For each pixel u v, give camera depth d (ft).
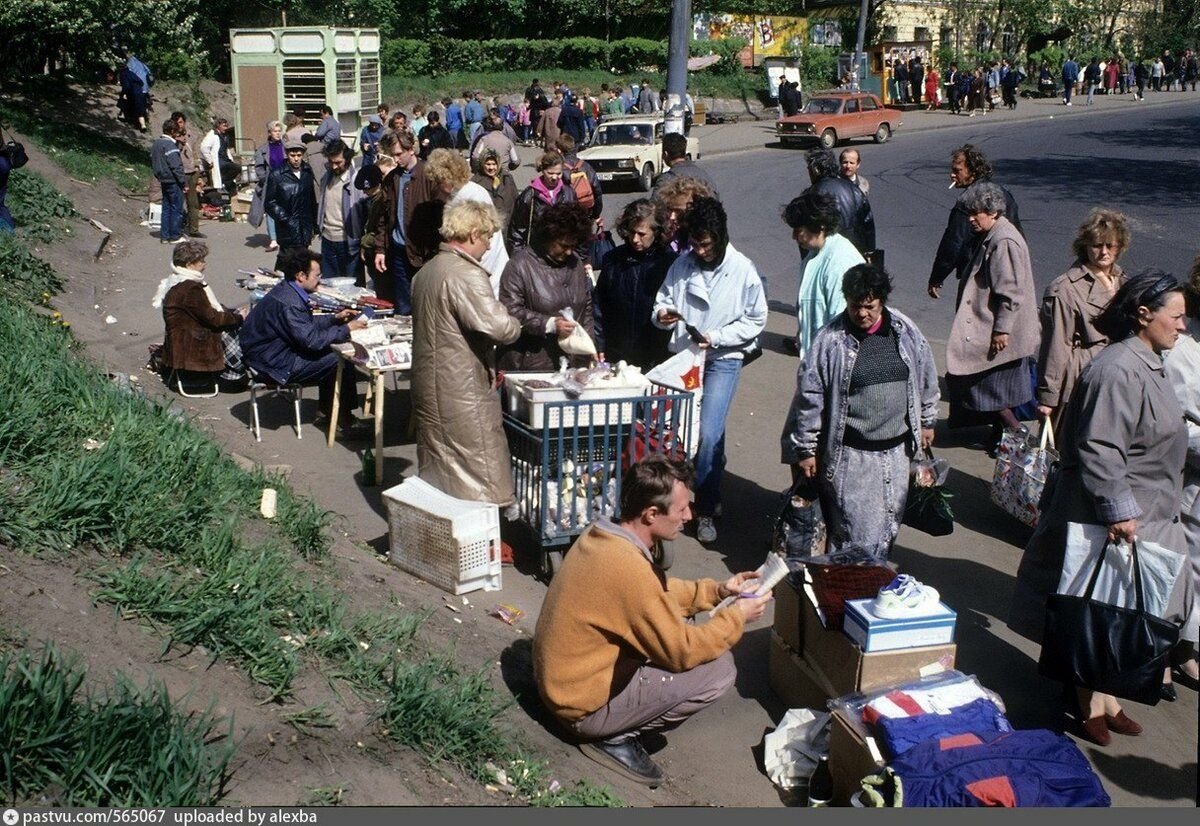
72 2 69.15
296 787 11.03
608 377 18.89
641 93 119.44
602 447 18.80
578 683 13.25
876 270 16.03
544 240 20.17
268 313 24.26
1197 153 96.63
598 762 13.71
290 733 11.62
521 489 19.29
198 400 27.45
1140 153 97.19
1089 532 14.61
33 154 59.11
